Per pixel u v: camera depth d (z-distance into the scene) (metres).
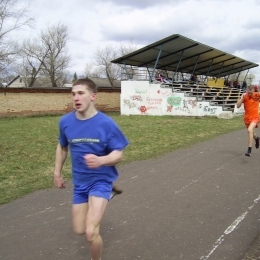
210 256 3.42
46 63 58.78
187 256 3.43
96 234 2.81
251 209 4.73
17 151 9.35
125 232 4.05
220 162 7.74
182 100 20.81
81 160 2.94
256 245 3.63
